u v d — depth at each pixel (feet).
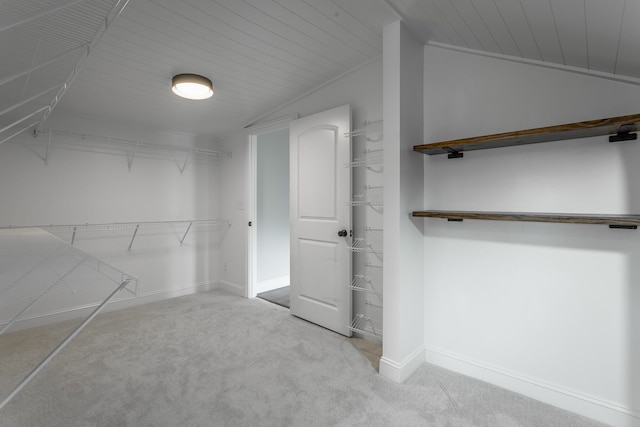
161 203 11.44
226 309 10.44
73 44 4.19
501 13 4.60
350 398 5.71
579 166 5.25
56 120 9.20
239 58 7.45
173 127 11.32
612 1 3.21
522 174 5.79
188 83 7.70
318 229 8.98
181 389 5.95
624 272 4.93
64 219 9.39
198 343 7.87
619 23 3.55
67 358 7.08
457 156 6.52
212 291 12.60
